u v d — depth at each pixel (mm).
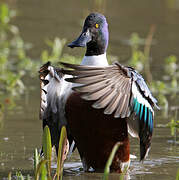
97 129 8641
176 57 19094
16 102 13578
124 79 7848
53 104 8875
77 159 9820
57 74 8789
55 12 25797
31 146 10250
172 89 15367
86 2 28078
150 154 10031
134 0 28891
